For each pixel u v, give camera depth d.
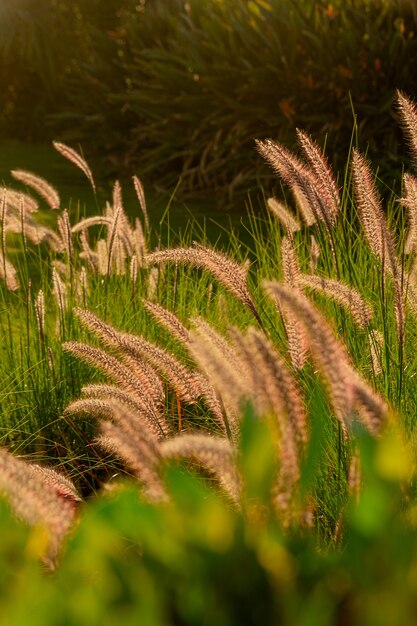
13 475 1.62
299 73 12.46
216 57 13.68
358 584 1.18
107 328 2.99
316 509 3.04
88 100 16.53
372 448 1.35
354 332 3.99
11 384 4.88
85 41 19.98
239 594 1.17
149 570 1.21
